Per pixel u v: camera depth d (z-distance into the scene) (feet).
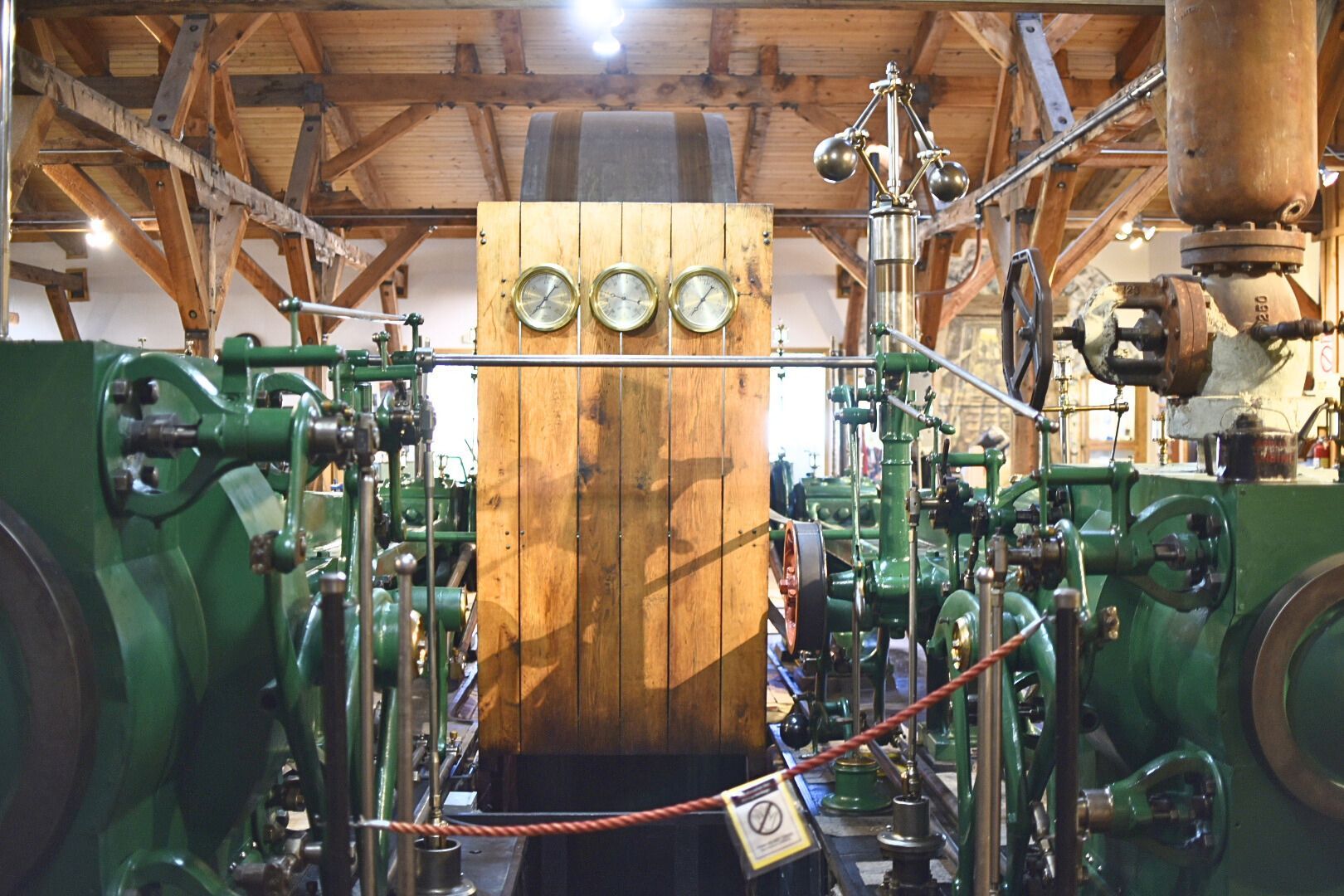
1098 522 11.94
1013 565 9.73
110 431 8.28
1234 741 9.02
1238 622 8.98
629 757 17.97
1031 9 23.68
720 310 15.70
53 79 23.53
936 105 46.91
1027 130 33.73
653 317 15.71
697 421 15.81
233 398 10.07
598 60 48.06
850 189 54.44
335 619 8.39
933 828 13.26
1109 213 37.52
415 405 13.11
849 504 27.76
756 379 15.80
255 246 58.18
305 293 43.42
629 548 15.85
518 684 15.90
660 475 15.83
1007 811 10.34
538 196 16.56
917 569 12.00
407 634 9.38
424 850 11.21
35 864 8.03
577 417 15.80
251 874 9.41
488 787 16.55
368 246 57.67
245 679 10.12
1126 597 11.19
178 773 9.64
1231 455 9.33
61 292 57.41
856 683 14.44
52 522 8.14
